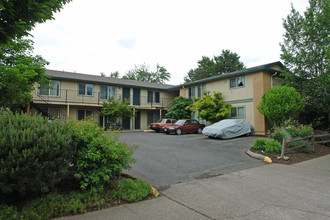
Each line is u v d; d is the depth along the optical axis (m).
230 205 4.06
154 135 16.80
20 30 3.50
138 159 8.02
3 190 3.07
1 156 3.07
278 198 4.42
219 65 42.91
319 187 5.13
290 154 9.20
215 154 9.22
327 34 13.20
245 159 8.45
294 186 5.21
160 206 4.00
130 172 6.36
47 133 3.53
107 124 20.80
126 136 15.95
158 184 5.39
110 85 22.34
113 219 3.42
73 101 19.88
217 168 7.06
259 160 8.33
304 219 3.49
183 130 17.89
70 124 4.41
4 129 3.23
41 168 3.28
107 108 19.78
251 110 17.30
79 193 4.05
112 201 4.10
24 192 3.33
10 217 3.00
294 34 14.78
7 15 3.32
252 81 17.41
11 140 3.13
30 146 3.30
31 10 3.57
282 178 5.92
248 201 4.26
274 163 7.88
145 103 24.75
